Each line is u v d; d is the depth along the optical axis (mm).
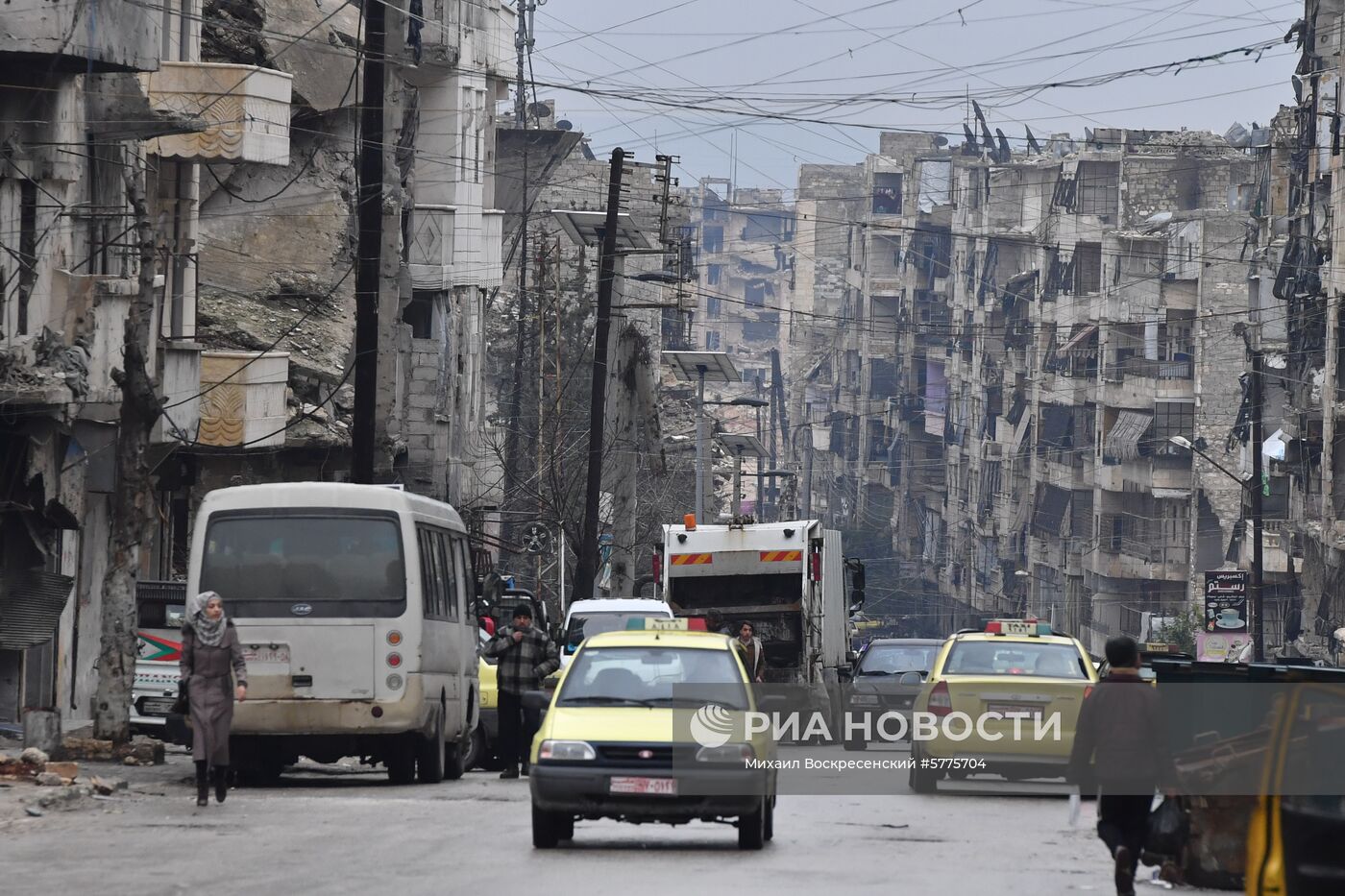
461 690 66625
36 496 78188
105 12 73688
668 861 39406
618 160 122875
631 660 44781
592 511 120000
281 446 107000
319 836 42594
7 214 73562
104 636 61906
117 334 84125
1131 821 34250
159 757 62156
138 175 88438
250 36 126750
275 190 128125
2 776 51000
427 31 145875
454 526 66938
